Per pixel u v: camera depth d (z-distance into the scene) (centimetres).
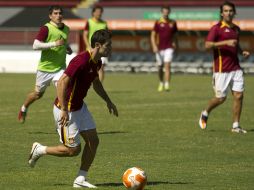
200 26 11381
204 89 7688
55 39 4038
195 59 11712
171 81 9250
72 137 2406
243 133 4078
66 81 2342
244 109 5547
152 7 14200
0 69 11600
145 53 12031
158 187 2488
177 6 14075
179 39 11775
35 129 4125
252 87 8194
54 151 2461
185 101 6131
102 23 6106
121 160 3084
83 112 2430
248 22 11150
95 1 14538
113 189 2428
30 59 11544
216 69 4053
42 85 4125
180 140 3744
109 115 4978
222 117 4956
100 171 2812
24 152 3278
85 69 2359
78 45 11588
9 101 5994
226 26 4009
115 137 3834
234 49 4038
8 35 12850
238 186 2525
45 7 14625
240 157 3216
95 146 2450
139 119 4725
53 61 4088
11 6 14700
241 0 13888
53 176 2691
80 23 11662
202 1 14025
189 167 2928
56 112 2425
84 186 2452
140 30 11894
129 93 7000
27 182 2566
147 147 3481
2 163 2978
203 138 3834
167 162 3047
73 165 2947
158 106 5647
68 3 14600
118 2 14425
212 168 2909
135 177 2294
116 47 12138
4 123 4409
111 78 9975
